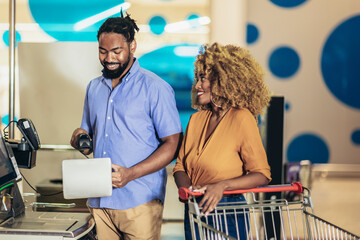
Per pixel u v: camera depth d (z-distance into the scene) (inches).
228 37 225.0
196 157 78.3
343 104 261.4
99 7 215.6
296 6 255.0
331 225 74.0
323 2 254.7
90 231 84.3
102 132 90.2
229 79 75.9
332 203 214.1
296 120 262.1
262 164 75.2
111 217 90.0
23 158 98.7
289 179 161.8
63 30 216.1
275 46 257.0
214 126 79.0
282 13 255.4
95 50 137.9
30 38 216.7
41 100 139.0
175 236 149.5
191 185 79.4
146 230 89.1
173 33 230.5
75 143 94.4
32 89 139.2
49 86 138.6
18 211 86.4
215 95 77.8
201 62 79.5
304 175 179.0
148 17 230.1
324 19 255.8
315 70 259.3
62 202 109.4
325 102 261.6
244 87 76.7
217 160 75.5
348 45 257.8
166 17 229.8
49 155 134.7
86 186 77.2
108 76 88.6
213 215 73.7
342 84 260.1
